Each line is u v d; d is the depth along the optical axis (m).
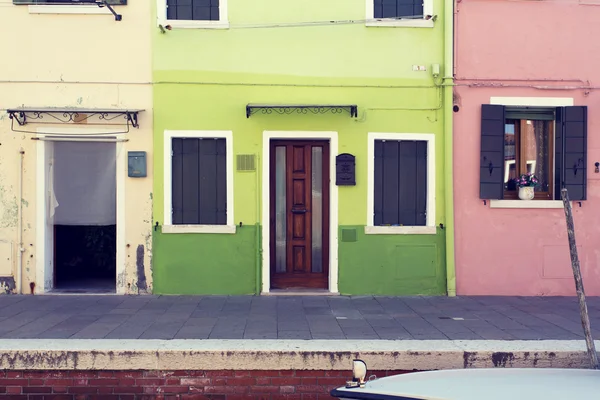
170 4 9.00
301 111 8.97
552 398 3.38
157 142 8.92
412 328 6.84
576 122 9.16
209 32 8.95
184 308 7.92
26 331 6.54
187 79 8.95
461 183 9.17
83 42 8.88
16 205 8.81
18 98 8.83
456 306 8.26
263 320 7.21
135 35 8.90
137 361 5.70
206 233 8.93
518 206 9.16
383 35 9.08
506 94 9.18
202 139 9.06
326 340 6.13
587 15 9.24
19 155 8.80
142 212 8.91
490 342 6.10
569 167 9.15
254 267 8.99
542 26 9.21
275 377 5.76
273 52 9.02
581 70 9.23
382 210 9.23
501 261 9.16
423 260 9.11
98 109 8.60
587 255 9.21
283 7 9.00
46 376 5.72
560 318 7.48
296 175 9.30
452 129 9.11
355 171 9.02
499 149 9.10
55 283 9.29
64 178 9.03
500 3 9.17
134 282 8.92
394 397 3.47
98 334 6.40
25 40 8.83
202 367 5.72
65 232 9.73
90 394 5.73
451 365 5.78
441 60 9.13
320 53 9.05
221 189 9.08
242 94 8.98
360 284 9.08
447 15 9.05
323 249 9.32
